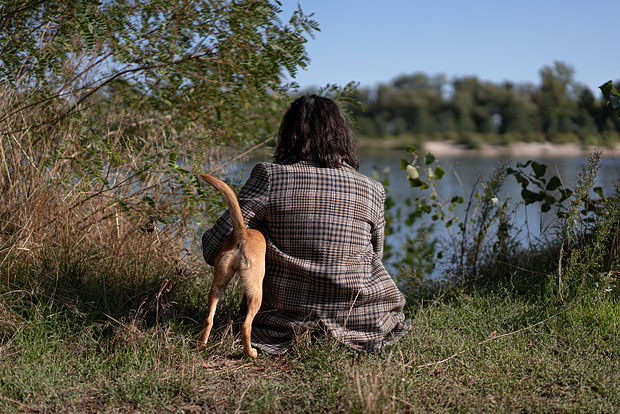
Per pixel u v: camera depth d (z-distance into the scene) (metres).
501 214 4.29
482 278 4.05
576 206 3.57
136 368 2.45
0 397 2.06
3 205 3.47
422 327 3.01
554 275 3.61
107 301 3.04
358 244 2.63
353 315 2.65
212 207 3.97
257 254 2.50
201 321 3.03
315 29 3.58
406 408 2.17
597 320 3.06
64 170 3.57
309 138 2.64
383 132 41.59
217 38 3.48
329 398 2.21
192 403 2.20
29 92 3.53
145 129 4.19
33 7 3.07
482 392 2.32
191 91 3.84
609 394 2.26
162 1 3.24
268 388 2.31
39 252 3.30
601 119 16.61
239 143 4.71
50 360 2.41
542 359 2.60
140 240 3.71
